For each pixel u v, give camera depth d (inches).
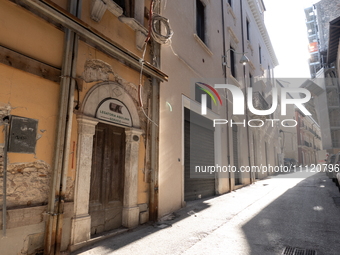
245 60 391.2
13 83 111.1
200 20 360.2
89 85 150.0
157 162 207.2
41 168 119.6
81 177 139.1
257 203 277.9
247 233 164.4
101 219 159.0
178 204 243.1
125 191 178.9
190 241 148.6
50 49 128.8
